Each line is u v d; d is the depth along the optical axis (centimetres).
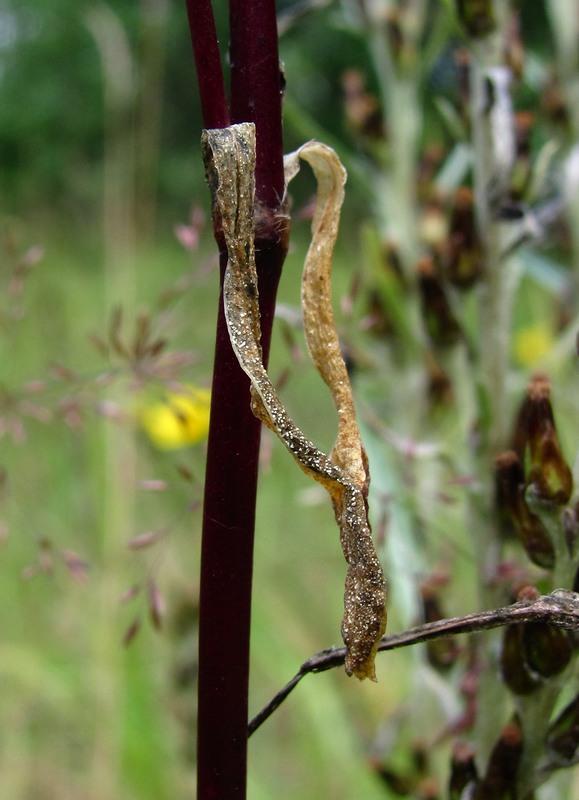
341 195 9
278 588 27
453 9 15
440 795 16
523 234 14
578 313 19
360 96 21
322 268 9
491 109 15
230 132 8
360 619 8
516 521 11
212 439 9
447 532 18
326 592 26
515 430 12
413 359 18
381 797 19
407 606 16
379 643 9
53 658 22
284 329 12
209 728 9
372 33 22
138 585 11
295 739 23
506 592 12
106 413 15
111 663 20
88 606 23
